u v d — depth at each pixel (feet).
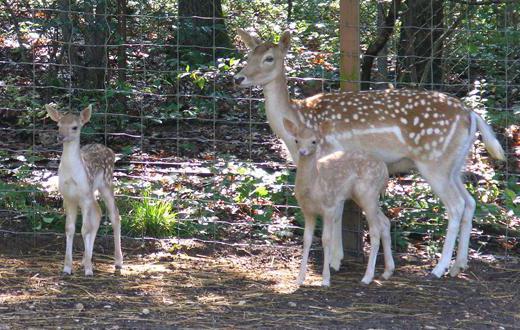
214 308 23.84
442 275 27.58
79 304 23.72
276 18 58.70
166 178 32.91
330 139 27.76
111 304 23.89
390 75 45.11
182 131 42.75
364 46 48.16
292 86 42.29
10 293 24.56
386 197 31.07
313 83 40.24
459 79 44.01
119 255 27.40
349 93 28.37
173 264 28.07
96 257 28.58
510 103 41.70
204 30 43.32
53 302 23.89
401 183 34.40
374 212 26.50
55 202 32.07
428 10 38.22
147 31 48.57
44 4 44.68
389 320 23.39
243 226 31.35
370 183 26.27
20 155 35.99
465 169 29.17
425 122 27.27
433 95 27.68
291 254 29.50
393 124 27.43
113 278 26.27
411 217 30.45
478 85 34.40
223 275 27.04
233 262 28.63
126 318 22.84
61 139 25.29
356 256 29.43
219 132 42.86
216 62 40.11
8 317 22.61
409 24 38.24
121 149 38.99
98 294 24.71
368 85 38.50
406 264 29.04
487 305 25.12
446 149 27.35
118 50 43.73
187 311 23.52
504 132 38.24
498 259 29.55
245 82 27.63
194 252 29.43
